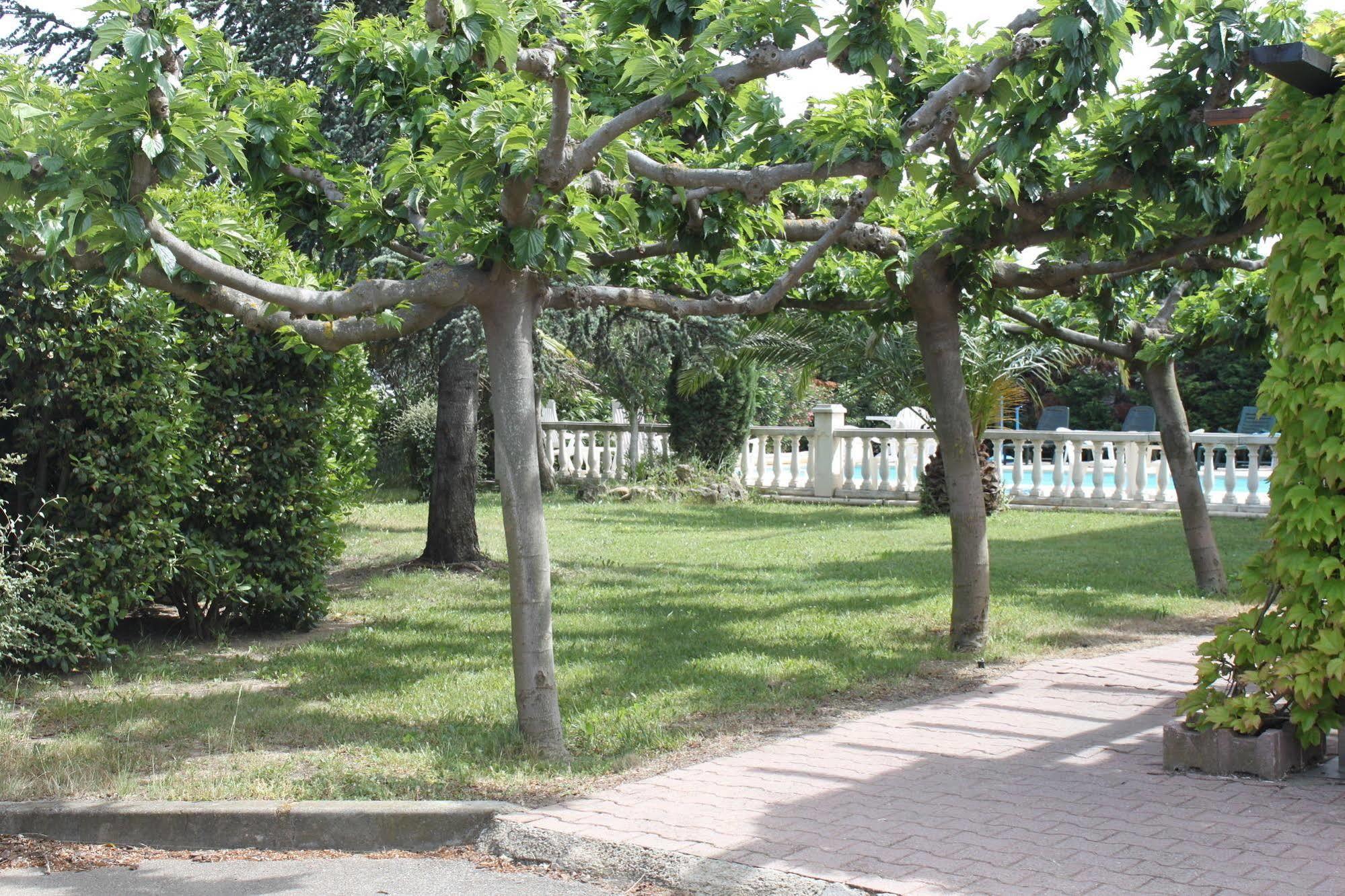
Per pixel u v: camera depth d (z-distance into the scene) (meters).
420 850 5.02
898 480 20.67
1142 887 4.14
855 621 9.66
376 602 10.92
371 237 7.17
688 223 7.46
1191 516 11.18
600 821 4.97
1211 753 5.49
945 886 4.19
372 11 11.34
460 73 6.87
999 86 6.52
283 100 7.16
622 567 12.98
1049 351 16.77
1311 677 5.25
